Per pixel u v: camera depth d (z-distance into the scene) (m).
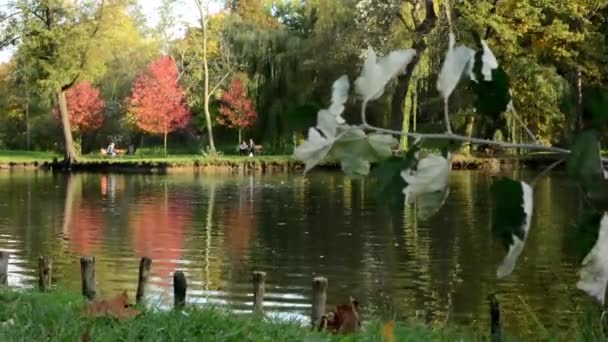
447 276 12.18
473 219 18.88
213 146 43.91
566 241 1.43
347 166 1.25
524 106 30.50
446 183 1.26
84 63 40.31
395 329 6.25
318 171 37.31
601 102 1.30
